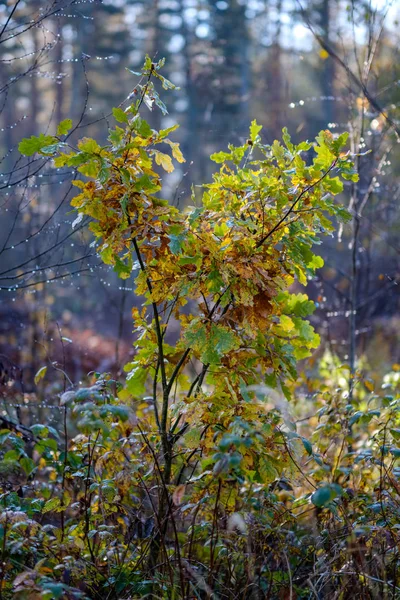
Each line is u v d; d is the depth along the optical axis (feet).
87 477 9.98
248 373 10.23
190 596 9.47
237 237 9.86
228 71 60.64
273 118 37.68
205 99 59.41
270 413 9.24
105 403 8.80
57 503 9.89
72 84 69.97
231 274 9.63
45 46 14.05
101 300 43.70
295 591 9.72
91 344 32.71
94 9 71.87
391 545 9.24
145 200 9.66
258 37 65.62
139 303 44.09
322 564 9.60
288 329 11.04
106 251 10.07
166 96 71.26
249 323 9.76
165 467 10.36
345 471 10.16
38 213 20.52
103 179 9.16
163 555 9.66
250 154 10.93
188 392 11.17
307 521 11.66
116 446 10.06
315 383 16.16
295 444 9.20
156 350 11.09
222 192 10.54
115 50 80.53
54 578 8.85
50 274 20.99
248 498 10.11
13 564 9.32
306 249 10.22
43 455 12.13
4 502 9.73
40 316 25.64
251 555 9.25
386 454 10.23
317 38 16.58
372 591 9.14
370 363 25.66
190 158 61.77
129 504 10.90
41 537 9.52
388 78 21.36
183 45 82.38
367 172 21.38
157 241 10.71
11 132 72.08
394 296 30.42
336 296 27.25
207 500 9.49
